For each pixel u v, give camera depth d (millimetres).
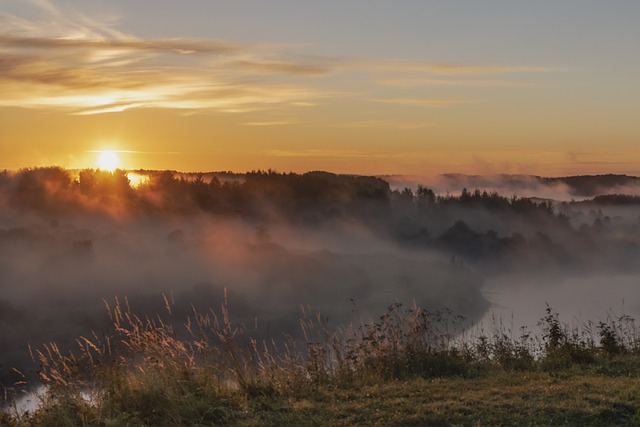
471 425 8258
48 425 8727
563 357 12828
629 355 13422
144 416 8914
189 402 9148
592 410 8547
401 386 10391
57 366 9930
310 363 11383
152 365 10055
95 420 8703
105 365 10016
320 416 8781
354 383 10820
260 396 9812
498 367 12422
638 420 8211
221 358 10891
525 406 8883
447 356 12344
